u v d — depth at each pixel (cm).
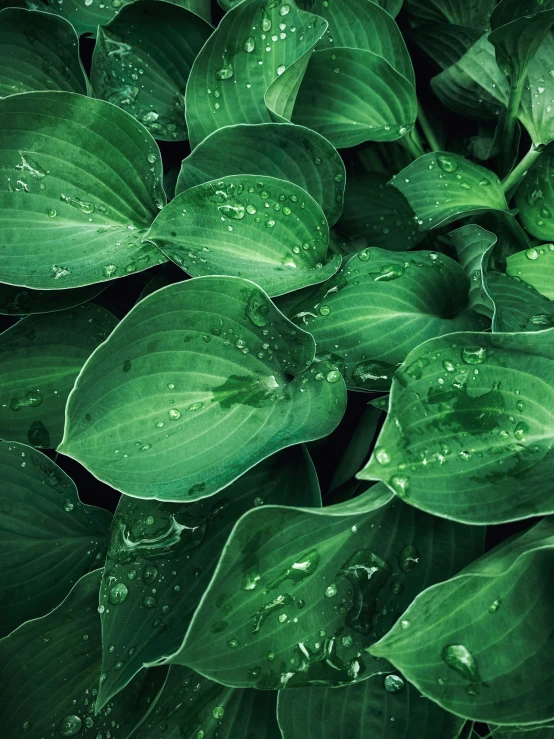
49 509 48
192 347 43
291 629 38
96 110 48
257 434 42
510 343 39
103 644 40
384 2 59
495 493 37
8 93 54
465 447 38
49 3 57
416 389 38
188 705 42
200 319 43
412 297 47
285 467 44
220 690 43
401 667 36
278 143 49
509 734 43
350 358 45
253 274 47
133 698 43
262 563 38
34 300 49
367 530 40
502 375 40
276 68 52
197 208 47
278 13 51
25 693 44
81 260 48
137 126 49
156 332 42
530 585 39
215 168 50
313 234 48
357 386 44
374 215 54
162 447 41
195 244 47
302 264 49
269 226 48
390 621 39
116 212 50
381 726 40
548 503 37
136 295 55
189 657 36
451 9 62
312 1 55
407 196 54
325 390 44
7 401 49
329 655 38
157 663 39
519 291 48
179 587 41
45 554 48
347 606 39
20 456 48
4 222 48
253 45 52
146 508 43
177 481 41
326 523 39
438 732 40
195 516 43
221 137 48
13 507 47
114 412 41
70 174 49
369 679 41
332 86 54
